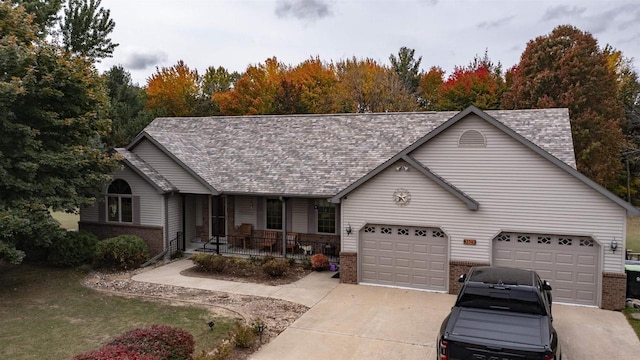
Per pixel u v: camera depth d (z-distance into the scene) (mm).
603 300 14227
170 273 18312
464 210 15531
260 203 21938
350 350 11086
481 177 15391
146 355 8484
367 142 21188
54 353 10828
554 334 8984
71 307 14203
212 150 23469
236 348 11094
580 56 35656
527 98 37375
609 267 14156
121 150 21359
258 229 22062
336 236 20781
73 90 16844
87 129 17953
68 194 16875
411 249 16359
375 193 16562
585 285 14578
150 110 44094
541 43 37594
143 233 20719
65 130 17234
